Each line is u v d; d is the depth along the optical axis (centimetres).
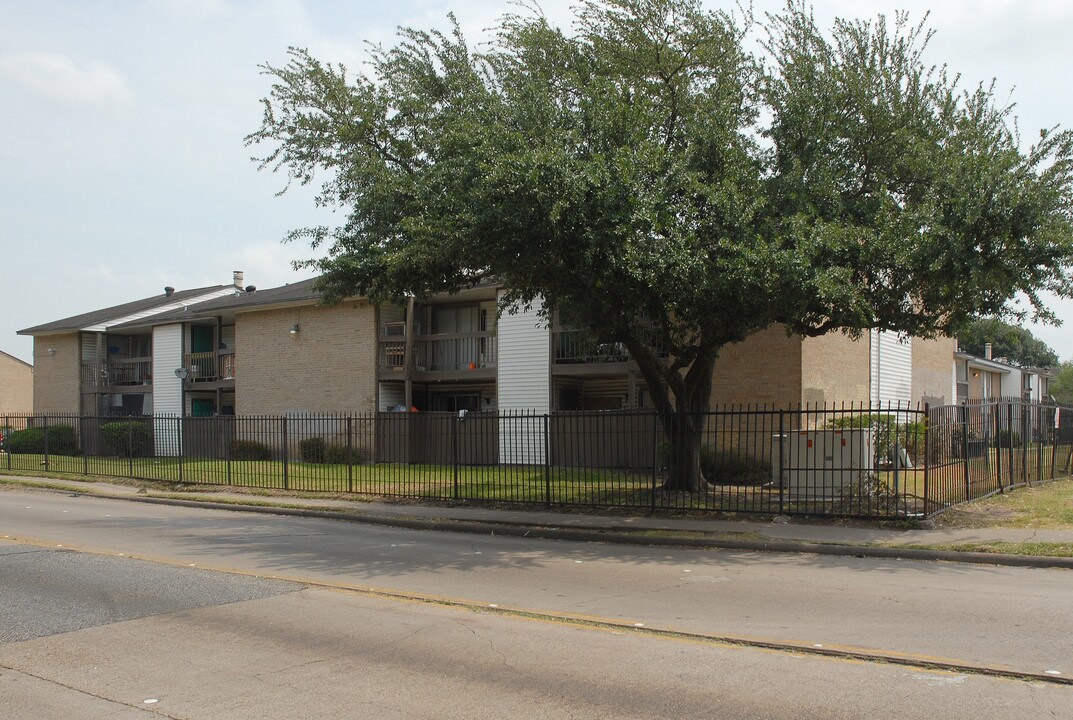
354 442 3078
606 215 1227
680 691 570
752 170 1466
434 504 1758
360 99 1700
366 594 909
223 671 635
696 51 1522
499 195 1248
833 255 1342
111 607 849
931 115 1507
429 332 3219
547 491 1656
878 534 1261
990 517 1366
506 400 2866
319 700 566
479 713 536
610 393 3005
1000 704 534
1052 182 1317
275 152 1778
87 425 3256
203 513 1800
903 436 1900
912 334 1476
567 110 1369
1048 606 820
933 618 773
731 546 1266
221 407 3809
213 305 3750
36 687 604
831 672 607
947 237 1248
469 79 1639
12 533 1423
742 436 2319
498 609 829
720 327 1523
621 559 1171
